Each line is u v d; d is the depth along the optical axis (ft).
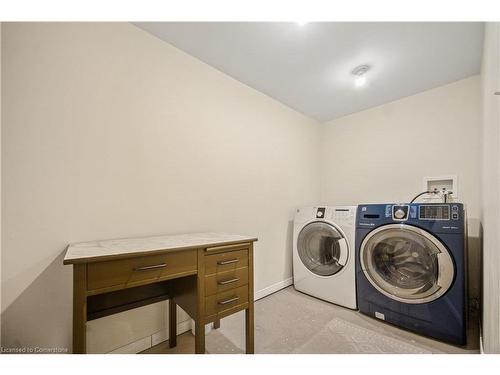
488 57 3.82
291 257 7.99
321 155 9.66
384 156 7.91
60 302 3.52
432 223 4.80
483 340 4.12
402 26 4.42
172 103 4.96
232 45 5.02
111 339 4.03
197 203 5.35
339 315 5.75
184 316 4.98
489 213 3.55
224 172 5.98
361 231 5.86
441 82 6.53
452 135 6.49
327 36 4.74
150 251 2.96
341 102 7.86
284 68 5.91
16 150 3.24
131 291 4.05
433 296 4.69
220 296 3.67
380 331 5.00
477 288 5.77
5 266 3.15
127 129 4.28
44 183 3.43
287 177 7.99
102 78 4.02
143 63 4.53
